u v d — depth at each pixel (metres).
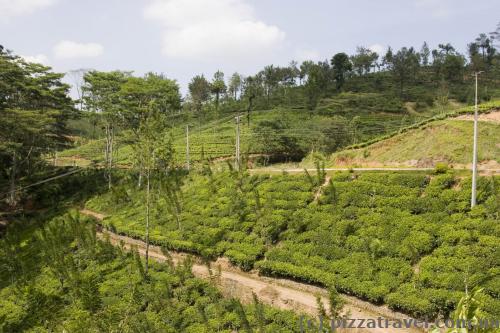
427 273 23.80
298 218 33.38
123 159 80.81
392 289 24.38
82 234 40.19
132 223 45.84
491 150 38.09
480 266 22.44
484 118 44.94
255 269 31.83
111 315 25.16
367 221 29.89
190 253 36.97
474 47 144.75
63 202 61.09
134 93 61.47
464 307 10.00
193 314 27.56
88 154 90.94
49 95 62.00
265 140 80.06
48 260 38.38
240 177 43.03
